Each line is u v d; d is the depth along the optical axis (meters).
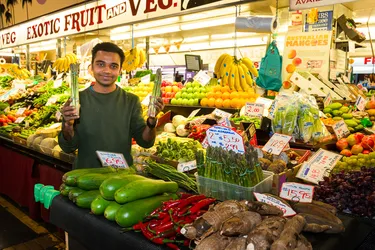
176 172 2.27
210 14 5.05
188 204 1.56
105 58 2.47
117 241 1.55
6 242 3.68
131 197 1.65
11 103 6.30
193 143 2.83
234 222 1.23
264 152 2.37
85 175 1.93
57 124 4.49
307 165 2.23
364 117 3.43
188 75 8.42
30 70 8.83
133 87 5.18
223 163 1.85
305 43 4.62
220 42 7.94
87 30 4.93
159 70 2.29
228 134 1.84
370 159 2.41
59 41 7.18
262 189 1.85
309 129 2.75
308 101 2.88
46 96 5.73
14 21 6.58
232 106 3.71
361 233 1.59
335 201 1.86
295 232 1.19
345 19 4.69
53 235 3.86
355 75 9.23
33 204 4.09
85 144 2.52
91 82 5.29
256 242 1.15
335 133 2.92
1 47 7.44
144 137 2.58
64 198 2.02
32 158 4.15
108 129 2.54
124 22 4.33
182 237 1.42
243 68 3.91
